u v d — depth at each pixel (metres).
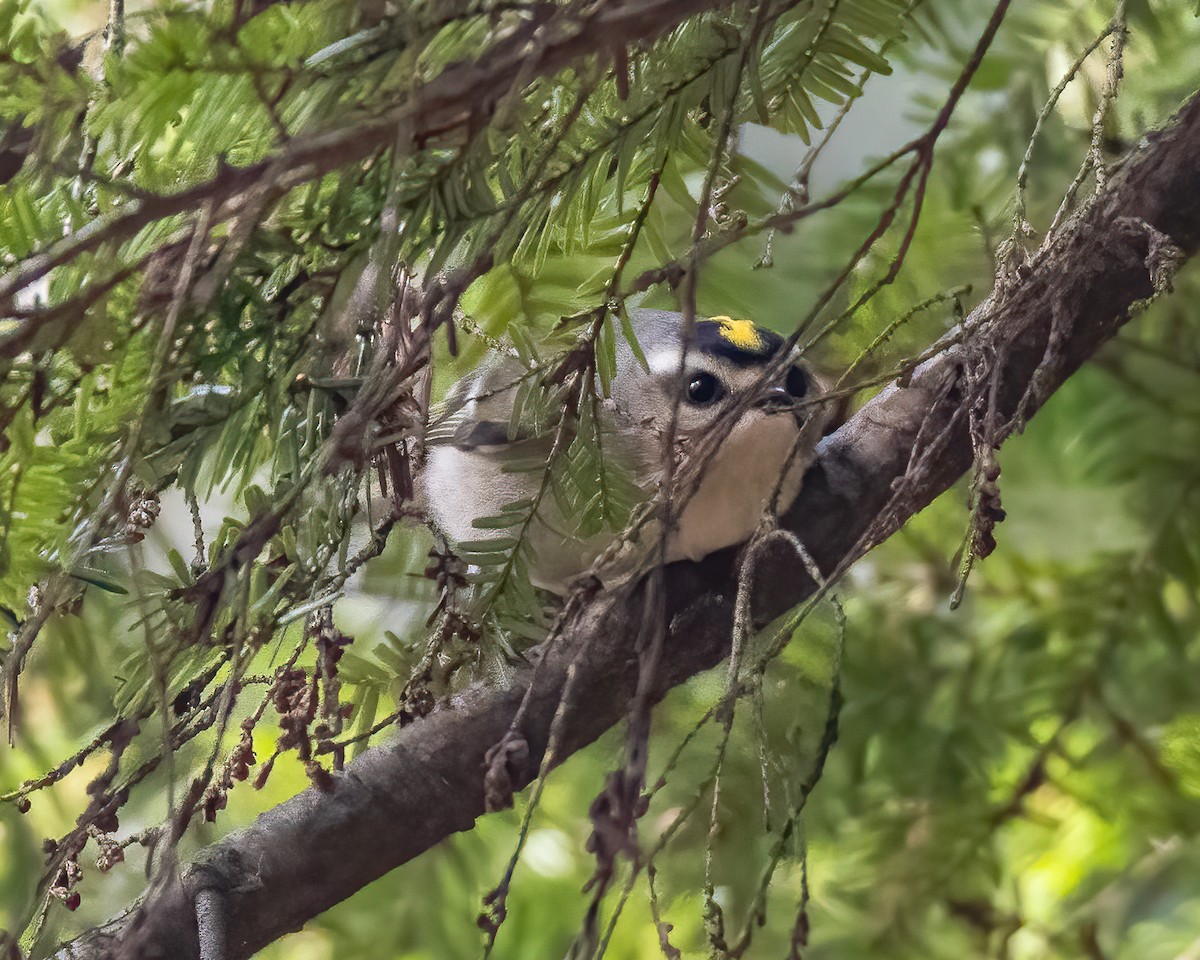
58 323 2.89
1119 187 3.91
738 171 4.14
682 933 6.34
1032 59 5.61
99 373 3.19
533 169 3.27
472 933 6.76
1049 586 6.72
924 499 4.86
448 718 4.75
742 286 5.75
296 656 3.61
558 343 4.01
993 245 5.27
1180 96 5.55
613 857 3.09
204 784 3.54
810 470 5.07
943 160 5.71
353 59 2.85
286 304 3.29
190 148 3.07
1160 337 6.36
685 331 3.33
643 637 3.54
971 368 4.59
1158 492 6.52
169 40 2.63
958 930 6.62
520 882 6.82
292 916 4.68
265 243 3.18
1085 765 6.48
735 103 3.47
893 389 5.18
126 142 2.81
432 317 3.19
